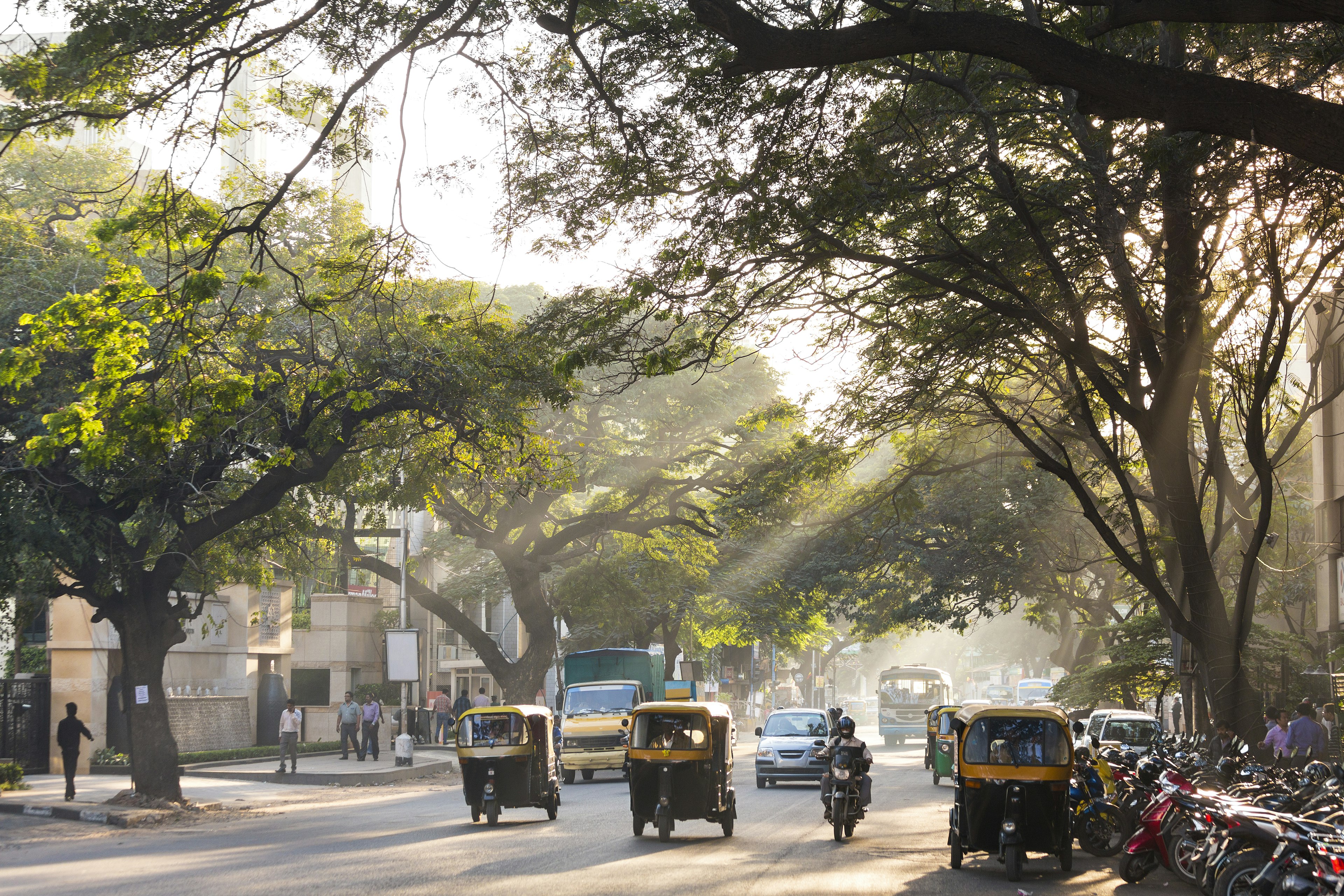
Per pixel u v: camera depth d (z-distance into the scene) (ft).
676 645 191.52
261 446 75.77
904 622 144.97
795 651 227.61
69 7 40.34
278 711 131.64
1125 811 53.83
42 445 51.62
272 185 52.03
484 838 59.16
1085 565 81.05
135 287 47.80
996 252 58.85
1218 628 61.16
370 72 40.70
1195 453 75.87
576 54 42.47
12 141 42.91
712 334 56.18
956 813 48.98
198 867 48.01
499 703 208.54
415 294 75.00
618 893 40.50
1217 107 29.99
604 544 155.43
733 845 56.70
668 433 139.54
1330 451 95.50
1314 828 36.70
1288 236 52.95
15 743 98.37
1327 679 101.04
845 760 60.44
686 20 43.83
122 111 42.83
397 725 144.25
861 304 61.93
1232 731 60.64
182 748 116.98
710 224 49.06
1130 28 49.85
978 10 52.01
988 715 48.16
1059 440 79.51
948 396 70.38
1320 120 29.45
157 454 53.26
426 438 82.64
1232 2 28.27
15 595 79.82
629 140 47.21
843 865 49.26
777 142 45.80
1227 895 37.60
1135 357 61.98
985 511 130.21
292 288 81.35
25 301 65.92
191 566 80.84
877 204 51.03
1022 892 40.91
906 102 53.62
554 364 68.59
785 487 96.22
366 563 129.90
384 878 44.06
